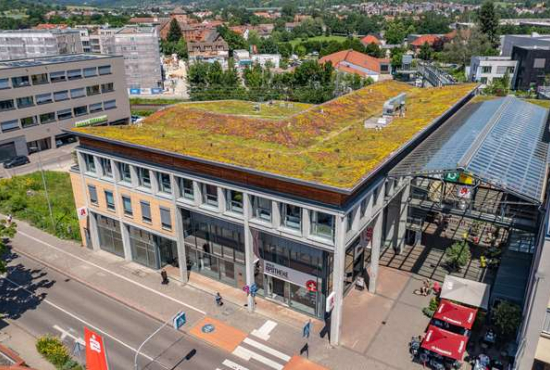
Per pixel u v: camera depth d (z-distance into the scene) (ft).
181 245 147.33
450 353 108.68
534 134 169.07
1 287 152.25
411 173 126.93
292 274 132.57
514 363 103.96
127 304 142.00
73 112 308.60
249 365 116.16
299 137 153.28
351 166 121.60
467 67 505.25
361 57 529.86
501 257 149.28
